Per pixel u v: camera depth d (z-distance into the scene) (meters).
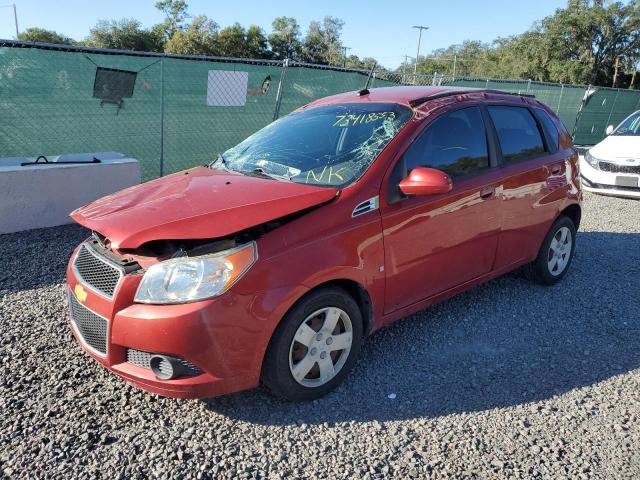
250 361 2.70
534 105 4.66
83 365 3.37
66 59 7.79
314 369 3.05
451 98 3.88
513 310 4.38
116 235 2.71
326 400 3.08
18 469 2.48
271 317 2.69
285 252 2.74
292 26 71.75
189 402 3.03
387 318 3.38
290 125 4.08
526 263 4.51
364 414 2.96
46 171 6.09
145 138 8.72
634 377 3.39
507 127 4.23
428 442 2.74
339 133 3.66
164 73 8.52
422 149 3.49
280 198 2.93
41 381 3.18
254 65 9.24
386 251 3.19
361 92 4.21
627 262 5.68
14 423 2.80
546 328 4.07
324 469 2.54
